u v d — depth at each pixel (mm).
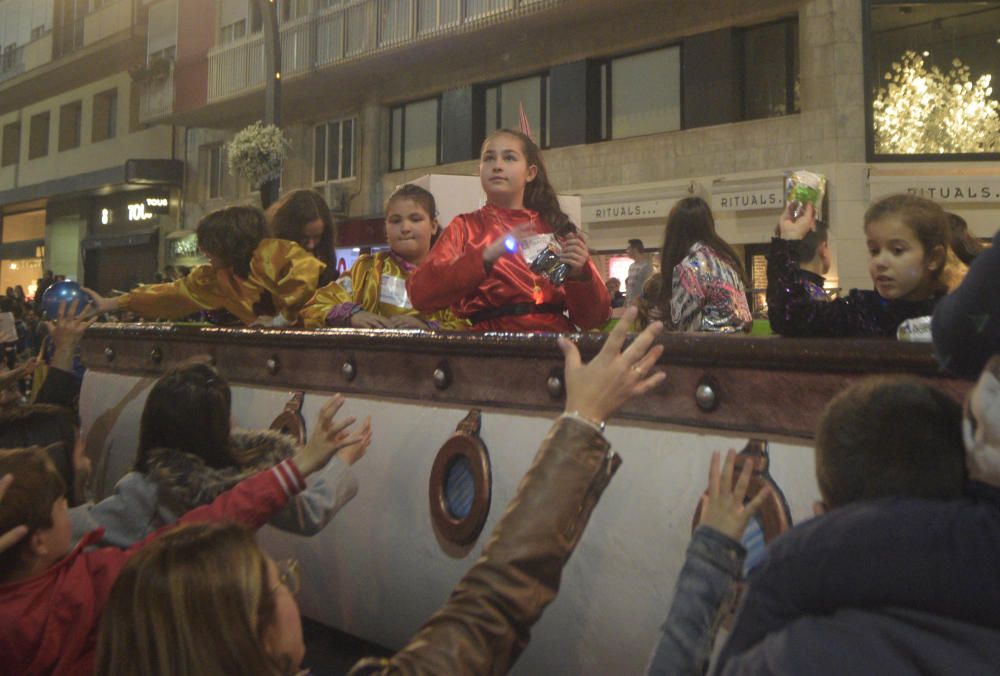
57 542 1789
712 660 1517
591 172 16453
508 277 2740
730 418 1768
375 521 2617
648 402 1919
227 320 4328
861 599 979
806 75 14250
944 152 14062
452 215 3879
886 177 13844
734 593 1358
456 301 2885
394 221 3400
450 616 1230
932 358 1453
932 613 945
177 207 25594
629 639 1897
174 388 2287
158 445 2283
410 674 1190
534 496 1274
